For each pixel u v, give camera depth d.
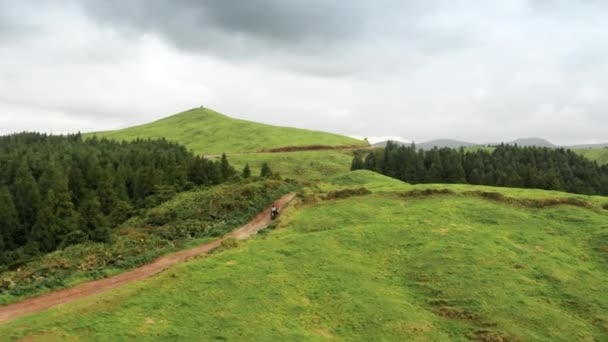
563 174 121.94
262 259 29.03
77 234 48.78
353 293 24.72
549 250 32.28
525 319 22.72
